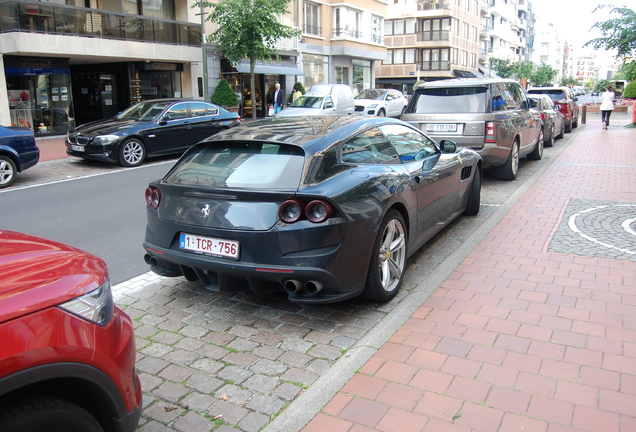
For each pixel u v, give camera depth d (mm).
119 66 21859
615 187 8680
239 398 3068
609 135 18156
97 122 13531
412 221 4734
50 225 7258
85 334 1998
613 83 58781
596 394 2957
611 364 3264
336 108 20203
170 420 2869
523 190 8656
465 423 2742
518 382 3096
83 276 2143
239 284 3840
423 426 2732
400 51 56656
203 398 3074
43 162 13453
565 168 10859
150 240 4215
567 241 5762
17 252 2273
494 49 72875
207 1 23516
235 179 3900
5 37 16656
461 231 6355
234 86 26453
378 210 3992
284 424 2789
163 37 21203
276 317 4148
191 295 4648
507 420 2754
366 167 4230
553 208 7332
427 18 54719
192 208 3889
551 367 3246
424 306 4199
